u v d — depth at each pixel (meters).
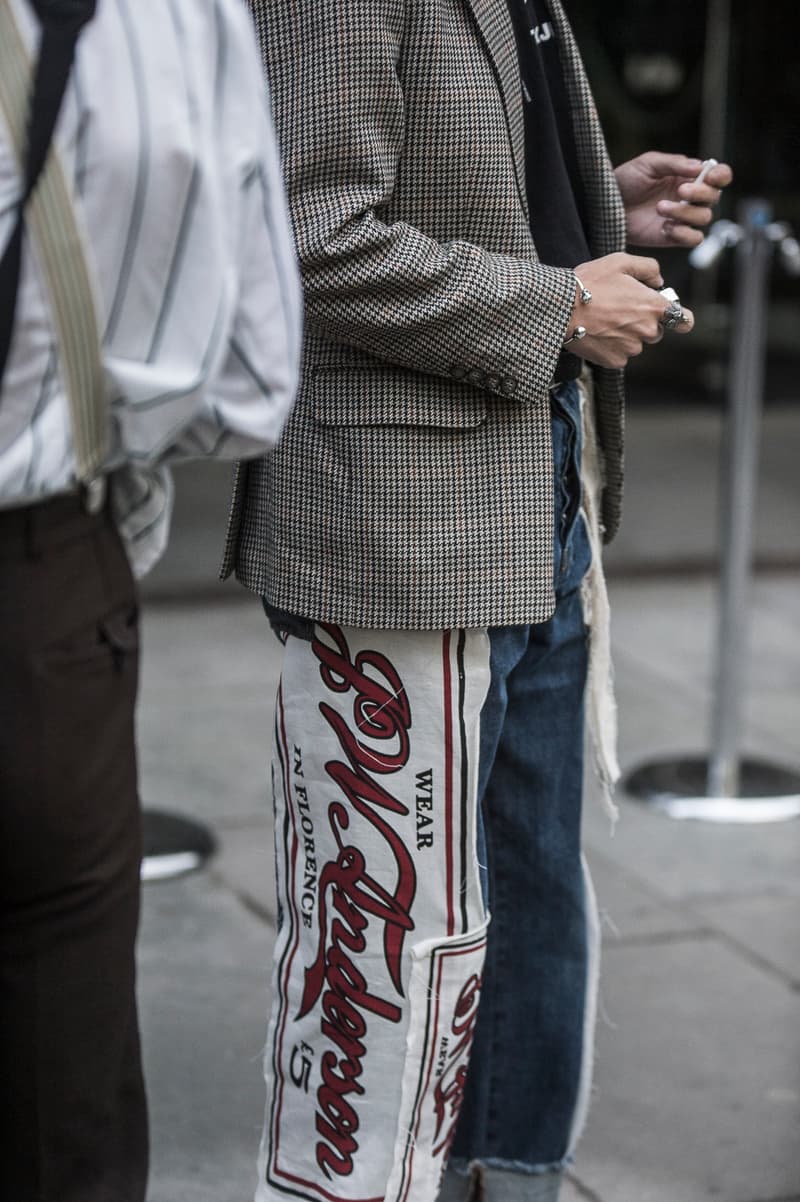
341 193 2.04
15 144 1.56
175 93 1.61
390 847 2.22
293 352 1.75
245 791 4.67
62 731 1.66
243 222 1.69
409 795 2.21
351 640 2.20
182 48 1.62
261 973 3.63
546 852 2.51
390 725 2.20
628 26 9.42
